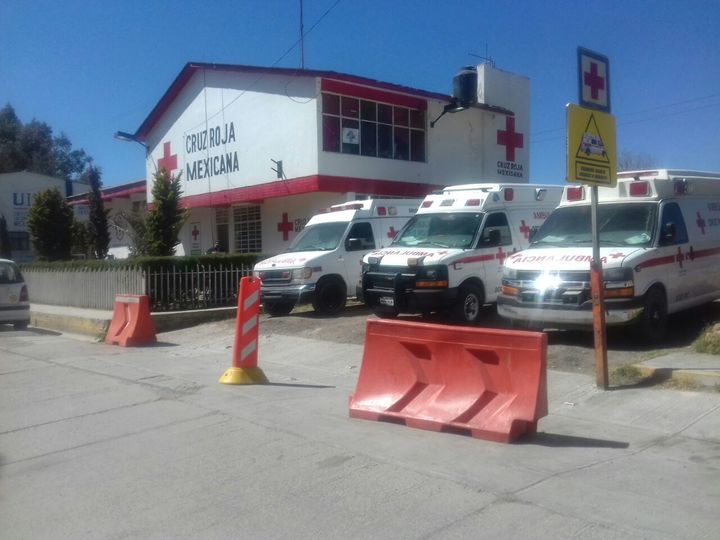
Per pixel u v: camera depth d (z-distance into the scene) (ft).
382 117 72.49
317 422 25.84
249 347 33.50
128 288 59.21
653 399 26.23
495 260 43.29
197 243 90.02
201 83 81.10
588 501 17.76
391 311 42.24
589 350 33.37
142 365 39.32
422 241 44.11
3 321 56.44
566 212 38.11
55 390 33.27
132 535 16.89
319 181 66.95
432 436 23.66
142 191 97.04
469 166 80.94
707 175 40.91
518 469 20.24
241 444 23.57
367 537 16.21
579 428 24.17
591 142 28.12
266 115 72.28
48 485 20.58
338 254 51.49
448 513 17.34
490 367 24.13
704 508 17.19
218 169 79.41
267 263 52.13
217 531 16.88
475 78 80.64
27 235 138.31
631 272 32.55
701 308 44.57
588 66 28.37
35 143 209.26
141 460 22.41
